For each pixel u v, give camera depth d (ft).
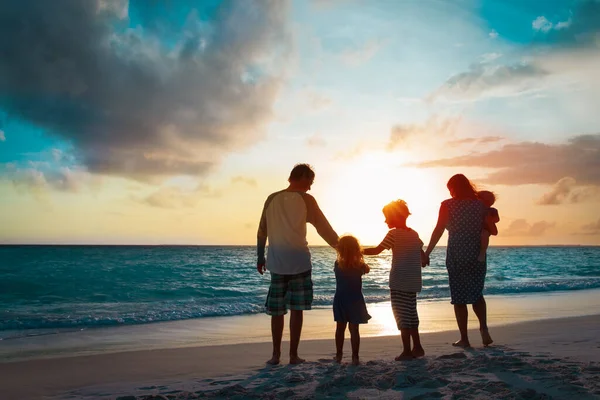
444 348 18.98
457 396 10.81
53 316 33.47
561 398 10.48
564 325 27.30
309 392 11.83
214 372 16.02
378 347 20.42
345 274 16.26
